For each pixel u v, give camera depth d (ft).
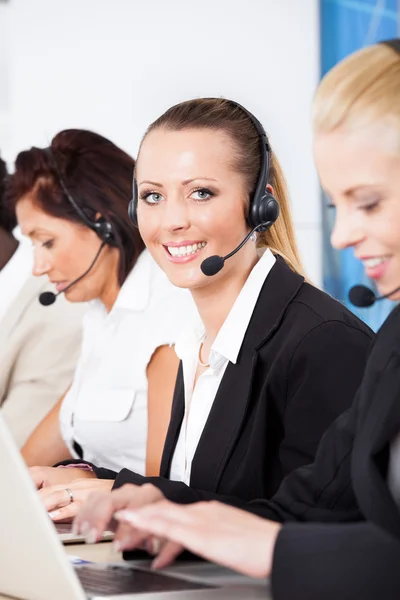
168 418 8.54
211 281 6.20
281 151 14.90
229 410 6.01
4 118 14.17
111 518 4.65
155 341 8.70
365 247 3.84
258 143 6.31
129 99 14.64
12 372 11.10
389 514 3.81
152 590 4.16
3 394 11.06
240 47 14.83
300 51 14.93
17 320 11.18
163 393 8.63
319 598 3.55
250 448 5.85
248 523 3.81
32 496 3.82
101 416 8.90
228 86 14.83
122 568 4.72
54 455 10.09
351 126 3.75
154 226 6.24
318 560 3.59
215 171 6.10
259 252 6.54
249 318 6.11
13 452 3.84
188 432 6.48
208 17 14.76
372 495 3.85
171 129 6.21
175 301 8.82
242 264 6.30
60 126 14.42
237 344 6.07
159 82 14.71
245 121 6.31
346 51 14.76
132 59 14.61
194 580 4.39
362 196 3.78
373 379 4.12
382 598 3.50
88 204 9.48
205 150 6.11
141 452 8.80
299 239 14.74
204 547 3.72
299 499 4.76
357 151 3.75
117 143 14.61
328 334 5.78
